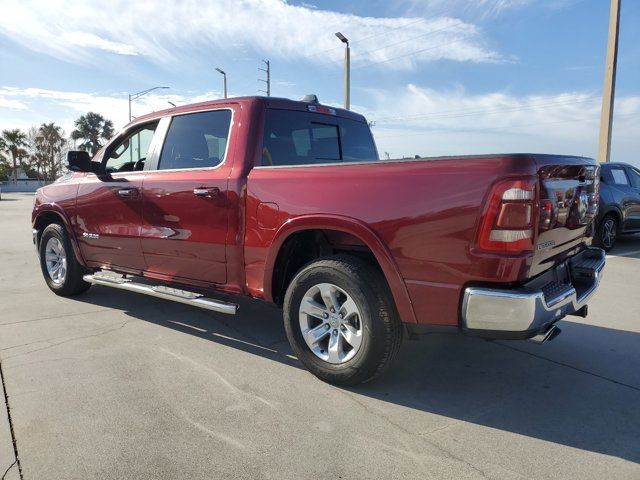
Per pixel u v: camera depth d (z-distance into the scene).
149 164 4.51
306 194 3.30
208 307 3.83
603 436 2.75
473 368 3.69
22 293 5.81
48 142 67.56
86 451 2.54
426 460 2.50
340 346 3.28
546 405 3.11
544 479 2.36
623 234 9.66
